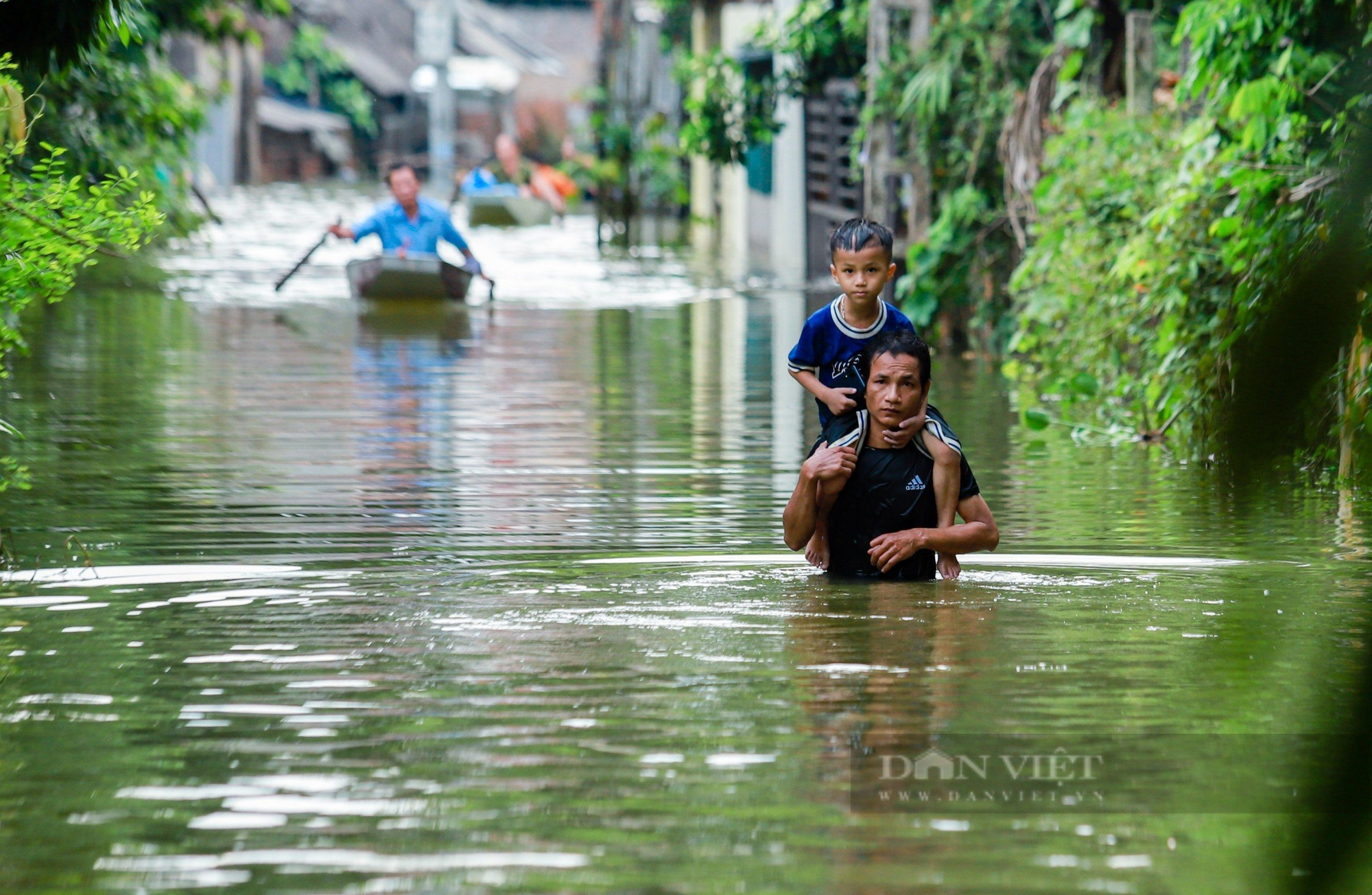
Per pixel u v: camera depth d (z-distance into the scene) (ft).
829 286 209.67
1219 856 34.81
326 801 38.68
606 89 327.67
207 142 402.72
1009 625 54.49
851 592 59.67
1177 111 117.08
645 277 220.02
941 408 111.14
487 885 33.76
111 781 39.93
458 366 131.23
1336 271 8.38
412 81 579.48
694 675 48.93
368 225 179.83
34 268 62.13
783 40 212.64
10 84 63.62
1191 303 96.27
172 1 186.39
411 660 50.78
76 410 105.40
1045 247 120.47
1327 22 92.68
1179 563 64.18
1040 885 33.47
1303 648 50.78
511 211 312.71
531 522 73.05
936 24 155.63
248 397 112.37
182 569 63.31
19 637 53.36
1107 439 97.86
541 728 44.14
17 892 33.32
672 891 33.37
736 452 93.09
